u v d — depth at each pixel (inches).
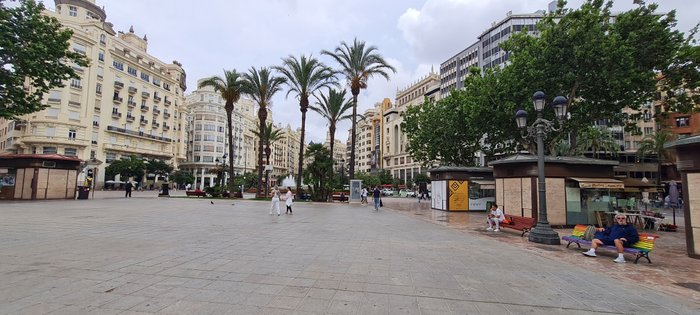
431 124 1253.1
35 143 2046.0
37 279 207.0
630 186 660.7
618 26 714.8
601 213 622.5
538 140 442.3
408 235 453.7
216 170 1707.7
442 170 978.7
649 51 696.4
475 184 964.0
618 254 322.0
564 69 727.7
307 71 1211.2
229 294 188.5
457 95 1148.5
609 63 675.4
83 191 1103.0
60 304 165.9
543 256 333.4
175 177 2898.6
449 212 917.2
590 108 790.5
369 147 5511.8
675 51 696.4
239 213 704.4
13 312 154.0
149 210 725.9
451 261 293.7
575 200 628.7
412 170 3914.9
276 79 1269.7
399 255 312.5
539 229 423.5
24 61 751.7
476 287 216.7
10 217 542.3
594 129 1642.5
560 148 1601.9
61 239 348.2
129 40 2913.4
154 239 361.4
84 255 276.2
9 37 756.0
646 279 253.4
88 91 2258.9
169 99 3078.2
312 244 356.8
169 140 3046.3
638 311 182.4
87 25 2306.8
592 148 1859.0
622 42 666.8
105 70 2395.4
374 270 252.5
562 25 727.1
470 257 314.7
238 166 4362.7
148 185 2800.2
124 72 2568.9
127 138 2598.4
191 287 199.0
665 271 280.2
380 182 3031.5
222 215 651.5
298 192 1291.8
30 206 776.3
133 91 2642.7
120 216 589.0
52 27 844.6
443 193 973.8
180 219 562.6
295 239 386.6
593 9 729.6
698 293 219.0
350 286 210.4
